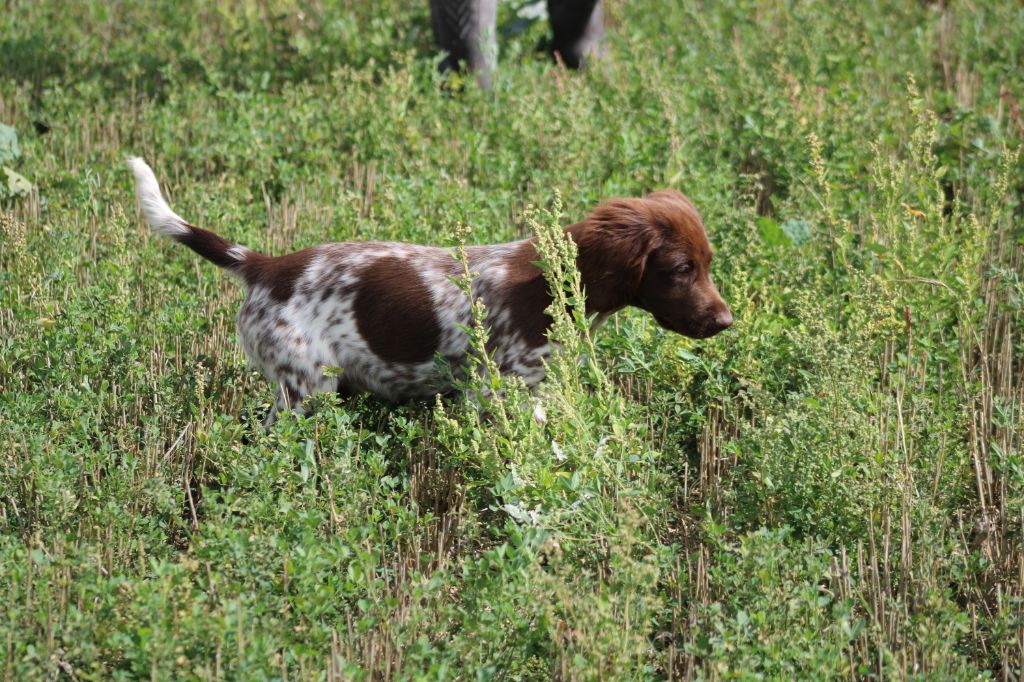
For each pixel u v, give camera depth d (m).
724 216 13.55
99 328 11.17
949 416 10.16
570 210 13.94
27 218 13.87
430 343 10.17
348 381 10.58
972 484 10.37
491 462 8.86
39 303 11.58
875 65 19.23
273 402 10.65
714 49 19.53
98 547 8.38
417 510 9.55
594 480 8.71
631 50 19.38
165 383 10.60
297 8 22.42
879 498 8.98
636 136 15.67
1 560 8.04
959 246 12.23
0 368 10.78
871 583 8.39
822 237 13.45
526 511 9.07
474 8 18.33
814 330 10.54
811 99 16.72
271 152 15.66
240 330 10.57
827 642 7.54
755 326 10.94
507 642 7.60
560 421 8.93
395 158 15.66
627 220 9.80
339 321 10.23
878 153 12.39
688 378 10.70
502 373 10.12
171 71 18.11
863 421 9.28
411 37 20.31
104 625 7.39
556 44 20.50
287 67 19.34
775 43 19.06
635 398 11.26
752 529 9.26
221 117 16.86
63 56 19.48
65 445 9.23
